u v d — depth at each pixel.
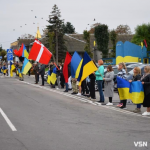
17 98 15.26
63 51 65.56
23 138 7.27
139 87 10.91
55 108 12.14
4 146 6.55
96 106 12.89
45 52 20.89
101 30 59.66
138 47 42.97
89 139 7.23
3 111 11.27
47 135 7.58
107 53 60.25
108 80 13.12
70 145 6.66
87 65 14.30
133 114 11.04
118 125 8.97
